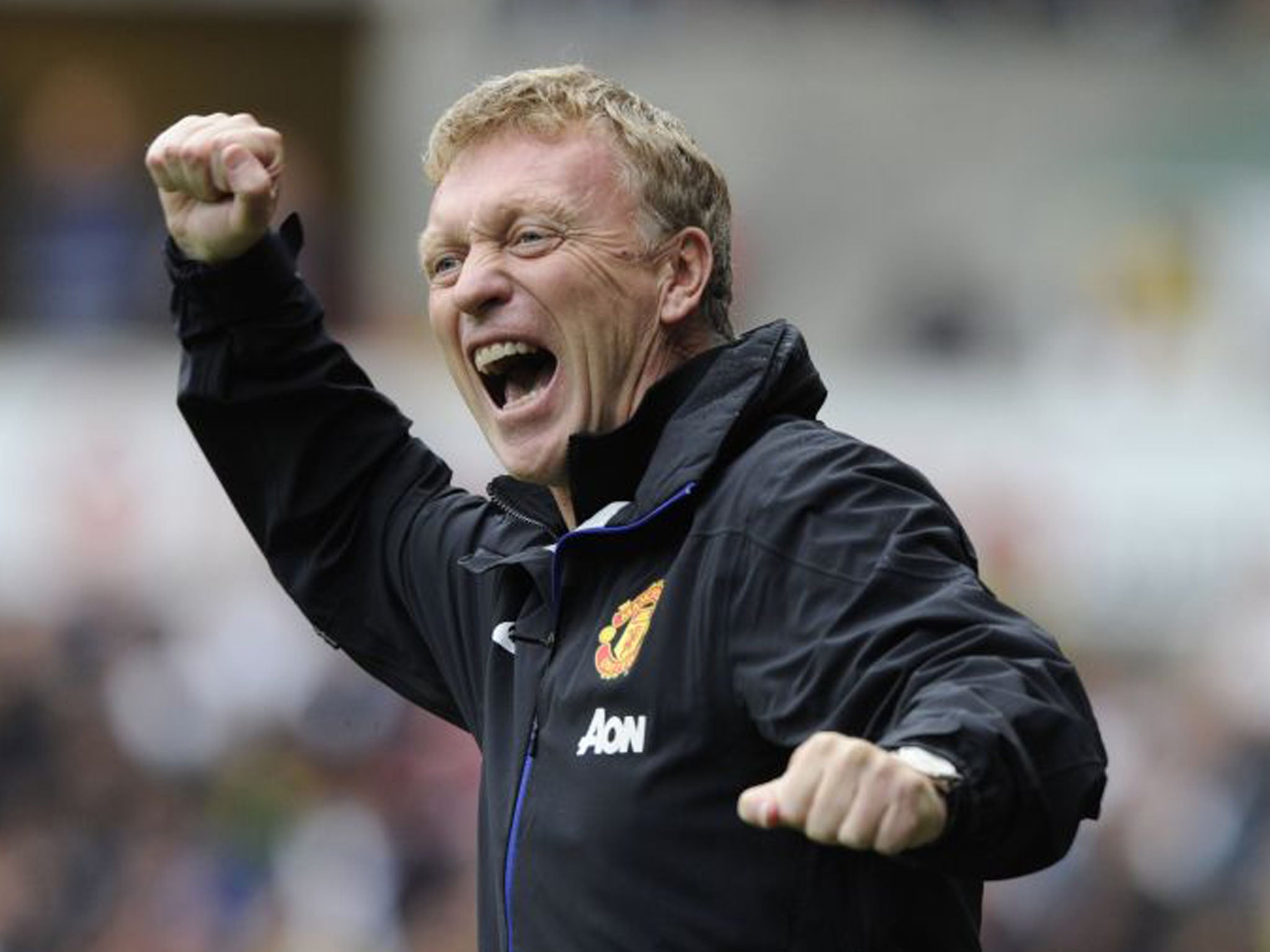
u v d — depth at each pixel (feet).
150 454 115.24
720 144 155.43
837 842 25.29
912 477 29.76
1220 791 105.91
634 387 32.68
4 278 140.05
